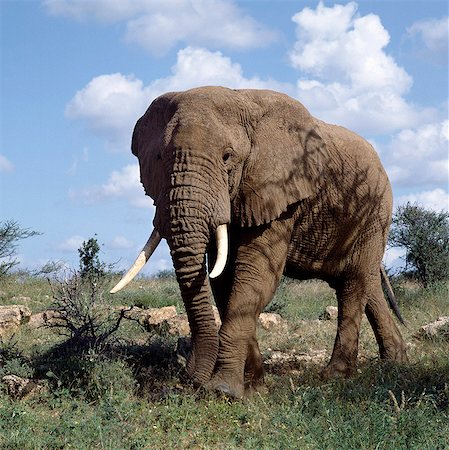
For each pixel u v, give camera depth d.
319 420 6.96
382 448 6.34
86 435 6.59
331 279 10.13
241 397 7.96
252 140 8.15
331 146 9.48
